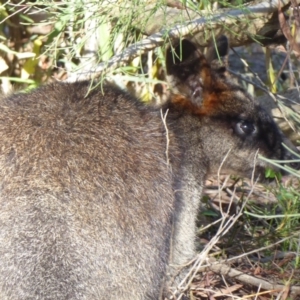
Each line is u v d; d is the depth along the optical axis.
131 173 9.89
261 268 11.48
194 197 11.59
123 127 10.20
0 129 9.88
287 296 10.71
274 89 14.01
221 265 11.20
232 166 12.12
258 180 12.21
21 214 9.21
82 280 9.34
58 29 12.52
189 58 11.70
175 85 11.88
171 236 10.30
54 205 9.30
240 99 11.98
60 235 9.23
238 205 12.56
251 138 11.98
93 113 10.20
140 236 9.78
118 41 12.65
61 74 13.73
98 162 9.75
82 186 9.52
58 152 9.66
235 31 12.23
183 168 11.22
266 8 11.91
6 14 13.17
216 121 11.92
